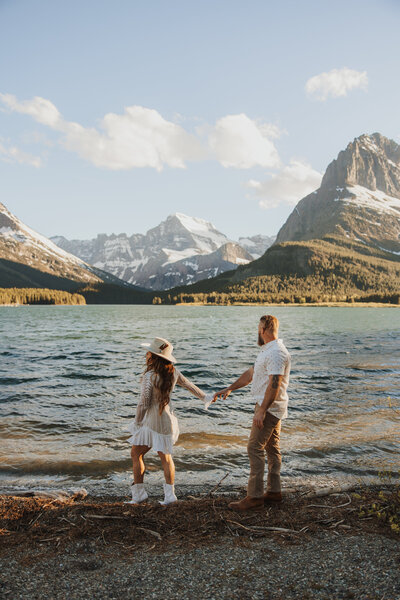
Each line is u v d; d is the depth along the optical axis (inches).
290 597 138.5
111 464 303.3
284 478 272.7
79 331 1796.3
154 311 5743.1
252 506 215.8
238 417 432.8
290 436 364.2
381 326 2281.0
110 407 470.3
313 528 193.3
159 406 217.2
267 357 211.9
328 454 320.5
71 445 344.2
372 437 361.7
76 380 631.2
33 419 419.5
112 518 199.9
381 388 575.5
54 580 149.4
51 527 192.2
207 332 1736.0
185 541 181.0
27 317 3513.8
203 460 311.1
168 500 219.5
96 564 161.2
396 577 149.8
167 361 218.5
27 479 275.9
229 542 180.4
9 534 186.7
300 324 2464.3
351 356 927.0
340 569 156.5
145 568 158.2
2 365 778.2
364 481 265.6
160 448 216.1
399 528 186.5
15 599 137.1
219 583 147.5
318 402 493.0
